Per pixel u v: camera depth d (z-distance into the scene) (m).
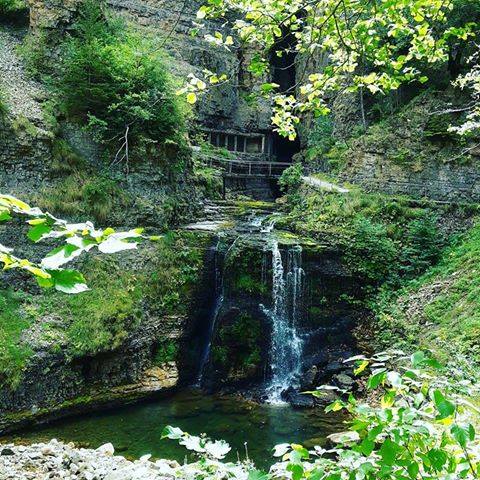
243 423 11.83
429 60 5.49
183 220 18.84
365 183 20.77
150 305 14.61
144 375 13.69
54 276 1.47
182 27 29.66
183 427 11.43
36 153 14.10
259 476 2.12
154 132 17.02
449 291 14.68
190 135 26.94
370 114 24.91
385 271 16.89
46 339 11.71
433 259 17.28
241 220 20.77
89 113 15.48
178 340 14.95
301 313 16.27
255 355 15.05
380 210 18.41
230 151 31.05
